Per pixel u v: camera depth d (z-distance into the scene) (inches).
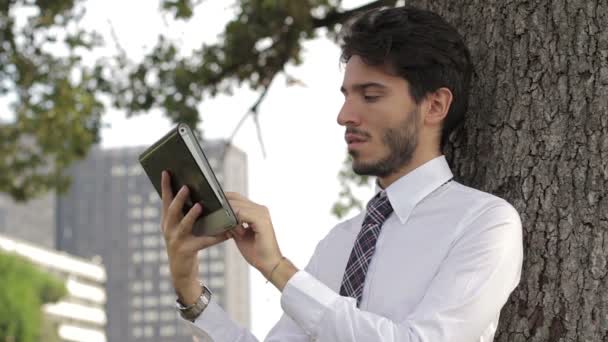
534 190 110.8
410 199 103.3
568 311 107.1
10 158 377.1
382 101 102.3
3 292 2133.4
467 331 93.9
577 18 111.8
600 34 110.6
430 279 99.0
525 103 113.3
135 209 4911.4
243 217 96.8
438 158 105.1
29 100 349.1
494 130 115.2
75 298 3983.8
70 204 4877.0
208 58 301.4
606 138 108.6
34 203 4886.8
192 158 96.1
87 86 334.6
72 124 359.3
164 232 102.7
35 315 2204.7
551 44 112.8
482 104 117.0
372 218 105.0
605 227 107.0
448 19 122.9
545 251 109.0
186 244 101.5
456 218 100.3
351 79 103.4
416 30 103.0
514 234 98.4
